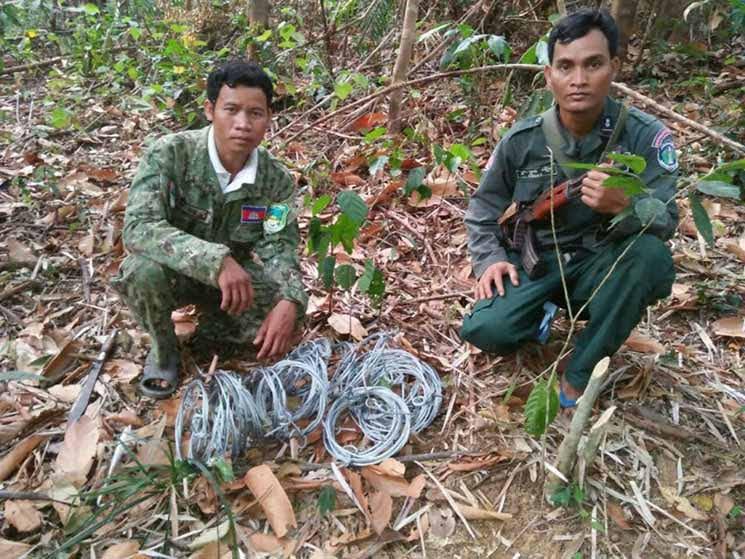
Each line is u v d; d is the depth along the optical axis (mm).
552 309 2463
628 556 1904
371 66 4566
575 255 2283
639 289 2102
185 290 2355
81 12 6230
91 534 1894
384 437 2176
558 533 1958
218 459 1894
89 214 3430
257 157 2262
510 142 2322
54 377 2449
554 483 2000
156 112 4609
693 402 2367
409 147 3959
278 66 4820
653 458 2168
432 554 1907
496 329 2287
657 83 4535
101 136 4355
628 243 2115
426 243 3215
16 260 3041
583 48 1992
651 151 2148
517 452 2172
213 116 2170
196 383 2143
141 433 2193
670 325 2723
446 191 3545
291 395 2342
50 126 4395
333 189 3633
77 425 2156
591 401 1827
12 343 2580
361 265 3072
